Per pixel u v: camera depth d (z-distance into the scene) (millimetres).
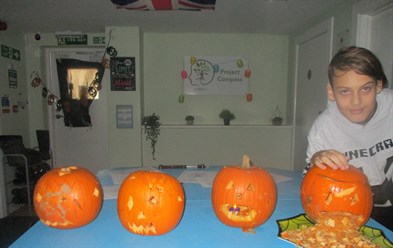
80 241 770
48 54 3775
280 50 3693
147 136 3463
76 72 3818
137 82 3340
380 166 1152
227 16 2875
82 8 2623
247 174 894
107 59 3402
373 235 781
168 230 823
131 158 3422
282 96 3754
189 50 3643
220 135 3557
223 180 900
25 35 3633
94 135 3910
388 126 1119
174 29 3426
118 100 3352
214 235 809
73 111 3855
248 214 854
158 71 3660
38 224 884
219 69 3674
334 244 690
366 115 1002
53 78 3818
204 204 1049
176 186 876
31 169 3094
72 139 3898
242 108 3752
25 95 3674
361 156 1147
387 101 1098
